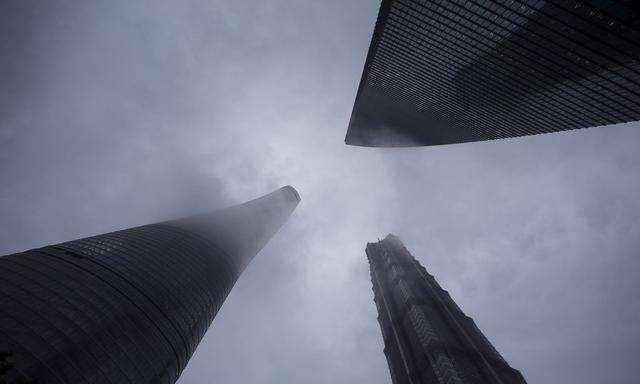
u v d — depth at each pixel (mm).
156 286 104875
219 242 148875
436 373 126750
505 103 111062
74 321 78375
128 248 113000
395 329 175375
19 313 73188
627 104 87062
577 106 96000
